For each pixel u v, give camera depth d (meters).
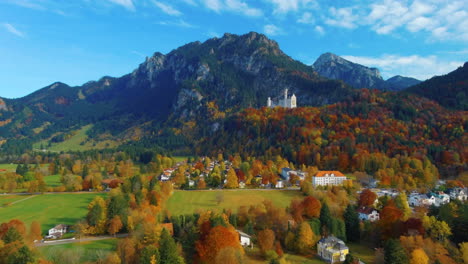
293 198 178.38
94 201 137.12
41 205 164.25
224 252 90.81
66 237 117.81
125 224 121.25
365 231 125.06
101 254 94.62
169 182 194.62
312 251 112.31
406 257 95.31
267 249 106.69
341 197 159.00
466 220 111.06
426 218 113.81
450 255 99.94
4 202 171.88
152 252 90.56
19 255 82.81
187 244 109.81
